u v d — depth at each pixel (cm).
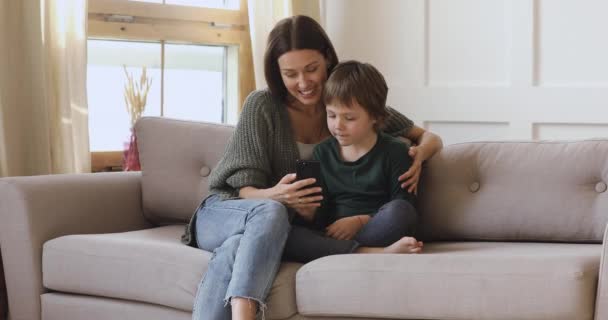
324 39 229
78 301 226
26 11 279
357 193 226
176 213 263
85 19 299
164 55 351
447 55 364
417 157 229
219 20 362
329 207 230
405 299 183
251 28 357
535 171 228
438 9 365
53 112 294
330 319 193
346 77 217
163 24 345
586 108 333
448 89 363
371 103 218
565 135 340
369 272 187
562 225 222
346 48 387
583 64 335
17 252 234
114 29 329
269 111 232
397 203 215
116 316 219
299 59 223
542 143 233
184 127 265
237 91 372
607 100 329
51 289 235
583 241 223
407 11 371
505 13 350
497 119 353
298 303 195
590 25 332
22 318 236
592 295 172
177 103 358
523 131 348
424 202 237
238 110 372
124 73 339
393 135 245
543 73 343
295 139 235
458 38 361
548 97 341
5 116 277
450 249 220
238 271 192
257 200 210
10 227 234
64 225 242
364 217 220
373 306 186
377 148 227
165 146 264
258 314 194
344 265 190
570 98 336
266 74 233
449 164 237
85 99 301
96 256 220
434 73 368
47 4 289
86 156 302
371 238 211
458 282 179
